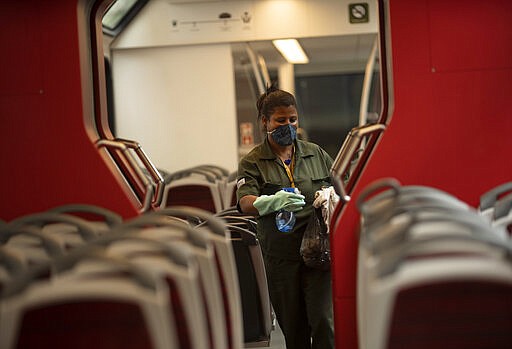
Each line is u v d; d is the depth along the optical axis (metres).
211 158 12.11
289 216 5.16
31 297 2.52
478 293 2.90
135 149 4.94
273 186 5.37
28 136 4.64
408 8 4.47
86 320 2.88
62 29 4.64
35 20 4.65
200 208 9.09
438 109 4.46
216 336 3.21
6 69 4.65
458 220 2.86
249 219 5.66
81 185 4.62
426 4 4.46
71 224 3.71
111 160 4.87
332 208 5.07
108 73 12.09
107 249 2.99
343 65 12.63
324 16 11.87
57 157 4.64
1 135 4.65
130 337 2.87
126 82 12.09
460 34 4.46
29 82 4.65
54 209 4.00
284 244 5.23
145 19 11.96
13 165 4.65
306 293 5.23
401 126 4.47
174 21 11.95
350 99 13.16
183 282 2.83
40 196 4.63
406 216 3.35
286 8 11.92
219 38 11.98
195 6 11.95
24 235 3.84
